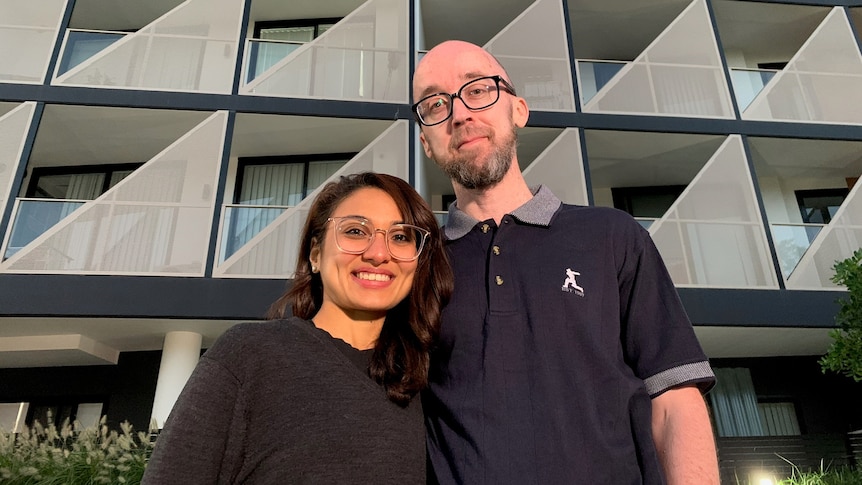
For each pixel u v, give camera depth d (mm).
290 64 7996
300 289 1666
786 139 8133
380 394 1325
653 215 9594
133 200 6617
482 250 1513
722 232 7184
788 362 7949
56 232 6242
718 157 7648
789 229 8117
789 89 8461
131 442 5105
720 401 7688
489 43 8375
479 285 1454
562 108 8008
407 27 8250
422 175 7832
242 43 7918
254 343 1253
